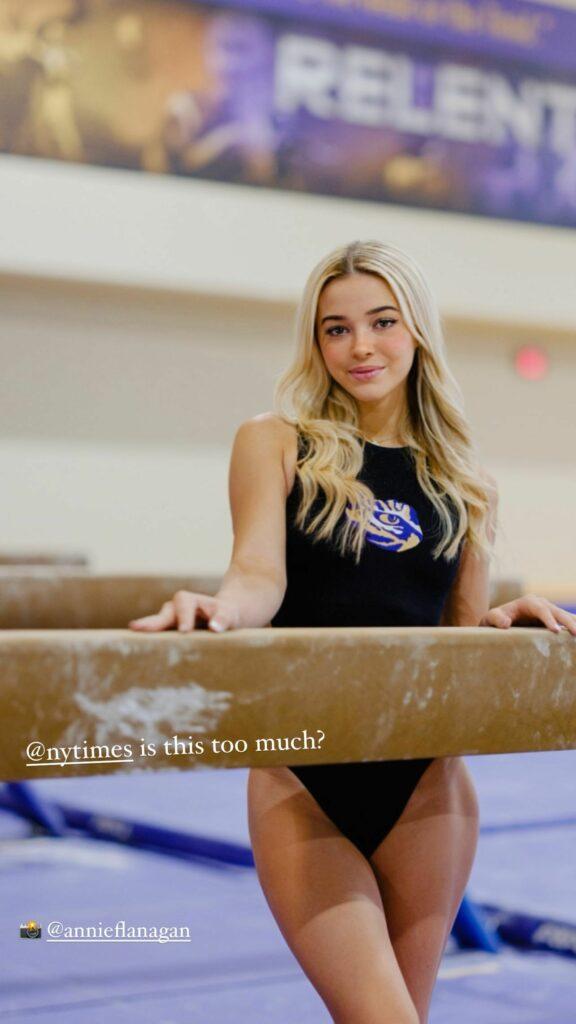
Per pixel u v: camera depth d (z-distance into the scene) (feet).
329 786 6.59
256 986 10.38
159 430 29.78
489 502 7.41
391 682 4.80
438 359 7.23
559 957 11.60
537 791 19.56
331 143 29.73
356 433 7.18
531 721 5.26
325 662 4.63
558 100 32.32
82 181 27.27
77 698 4.13
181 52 28.07
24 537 28.35
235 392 30.66
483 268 31.50
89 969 10.80
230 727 4.44
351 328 6.97
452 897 6.65
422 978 6.45
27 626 9.61
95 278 27.61
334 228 29.89
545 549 34.12
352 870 6.19
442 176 31.01
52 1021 9.36
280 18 28.99
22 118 26.63
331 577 6.82
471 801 6.98
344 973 5.77
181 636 4.41
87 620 9.79
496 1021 9.64
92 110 27.30
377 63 30.14
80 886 13.89
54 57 26.84
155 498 29.73
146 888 13.85
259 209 29.07
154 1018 9.49
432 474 7.23
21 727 4.05
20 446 28.35
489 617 6.36
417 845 6.61
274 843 6.26
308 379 7.27
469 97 31.24
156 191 28.02
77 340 28.91
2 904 12.89
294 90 29.25
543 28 32.04
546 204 32.30
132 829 16.37
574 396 34.60
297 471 6.94
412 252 30.60
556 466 34.30
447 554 7.07
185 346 30.07
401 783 6.71
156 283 28.17
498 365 33.50
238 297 29.50
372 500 6.97
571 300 32.68
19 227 26.71
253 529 6.70
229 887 13.99
